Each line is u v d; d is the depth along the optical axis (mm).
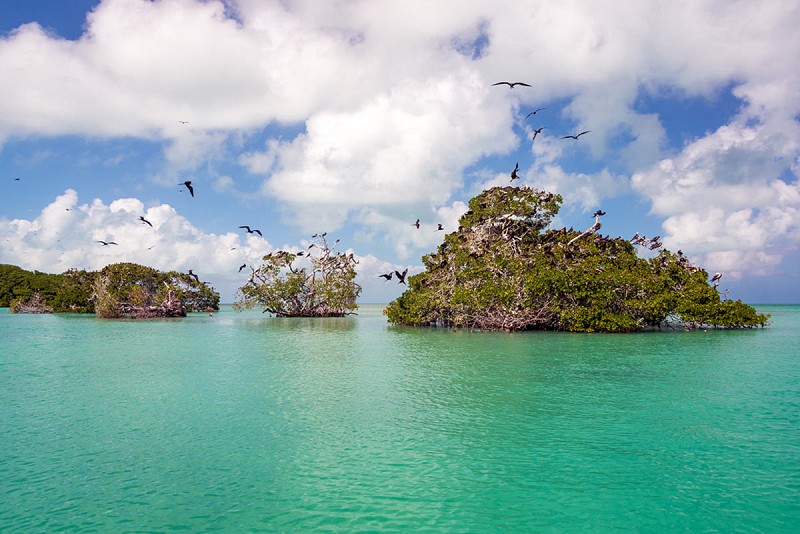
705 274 45531
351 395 18422
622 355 27656
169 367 24688
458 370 23359
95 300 78812
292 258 70750
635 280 39812
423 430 14250
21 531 8836
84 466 11742
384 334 42094
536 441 13289
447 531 8844
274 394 18656
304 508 9672
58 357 28297
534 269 41625
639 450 12562
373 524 9078
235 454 12500
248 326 53000
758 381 20375
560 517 9312
